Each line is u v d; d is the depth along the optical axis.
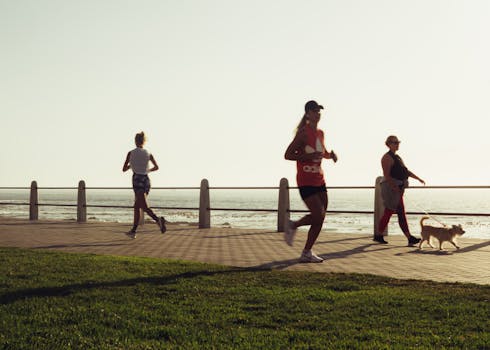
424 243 9.29
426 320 4.04
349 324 3.96
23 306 4.50
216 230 12.05
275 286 5.26
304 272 6.03
